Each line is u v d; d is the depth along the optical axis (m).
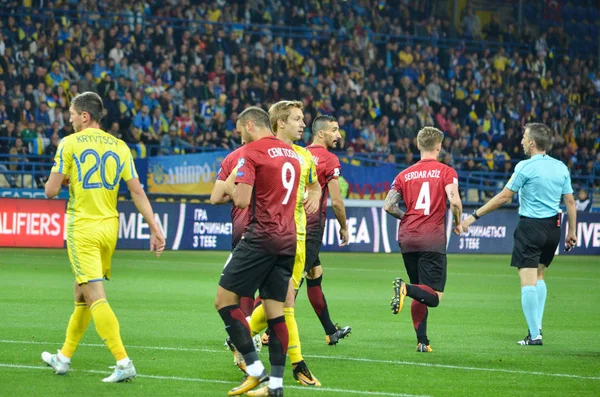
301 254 15.95
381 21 75.19
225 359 17.08
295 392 14.17
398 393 14.22
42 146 55.09
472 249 53.56
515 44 79.62
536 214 20.34
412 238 18.89
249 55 66.00
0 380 14.40
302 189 15.74
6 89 56.75
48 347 17.83
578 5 85.00
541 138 20.58
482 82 73.50
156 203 48.03
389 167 57.28
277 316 13.92
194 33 66.56
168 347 18.36
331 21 72.94
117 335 14.47
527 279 20.30
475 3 84.19
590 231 55.81
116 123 56.25
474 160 66.81
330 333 19.44
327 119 19.45
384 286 33.38
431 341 20.34
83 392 13.67
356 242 51.31
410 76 72.12
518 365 17.25
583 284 36.59
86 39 61.34
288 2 72.50
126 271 36.81
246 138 15.73
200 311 24.62
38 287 29.64
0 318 22.06
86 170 14.62
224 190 15.99
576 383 15.45
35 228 45.88
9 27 59.59
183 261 42.69
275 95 64.06
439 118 68.62
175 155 54.62
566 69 79.06
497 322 24.08
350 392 14.21
